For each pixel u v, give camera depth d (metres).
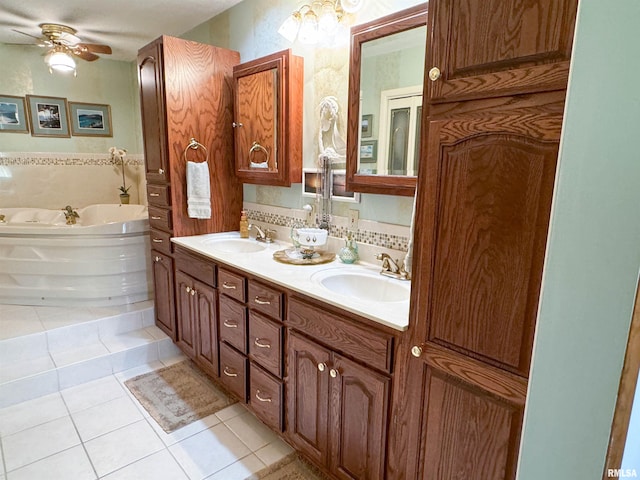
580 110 0.61
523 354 0.95
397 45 1.64
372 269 1.83
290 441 1.77
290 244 2.39
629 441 0.63
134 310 2.93
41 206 3.98
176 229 2.50
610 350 0.62
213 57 2.48
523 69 0.87
